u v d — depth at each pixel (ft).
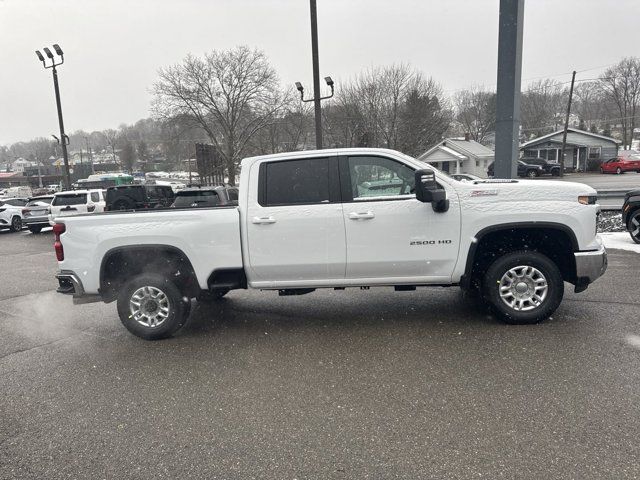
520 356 12.78
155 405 11.12
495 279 15.12
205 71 121.08
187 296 16.29
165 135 139.13
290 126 123.75
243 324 17.30
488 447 8.73
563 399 10.34
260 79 122.01
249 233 15.31
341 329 16.07
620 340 13.60
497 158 27.50
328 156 15.35
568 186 14.89
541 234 15.34
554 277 14.92
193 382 12.33
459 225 14.84
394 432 9.42
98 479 8.38
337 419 10.05
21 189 177.78
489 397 10.63
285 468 8.43
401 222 14.90
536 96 238.07
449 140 158.92
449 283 15.56
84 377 13.01
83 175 279.69
